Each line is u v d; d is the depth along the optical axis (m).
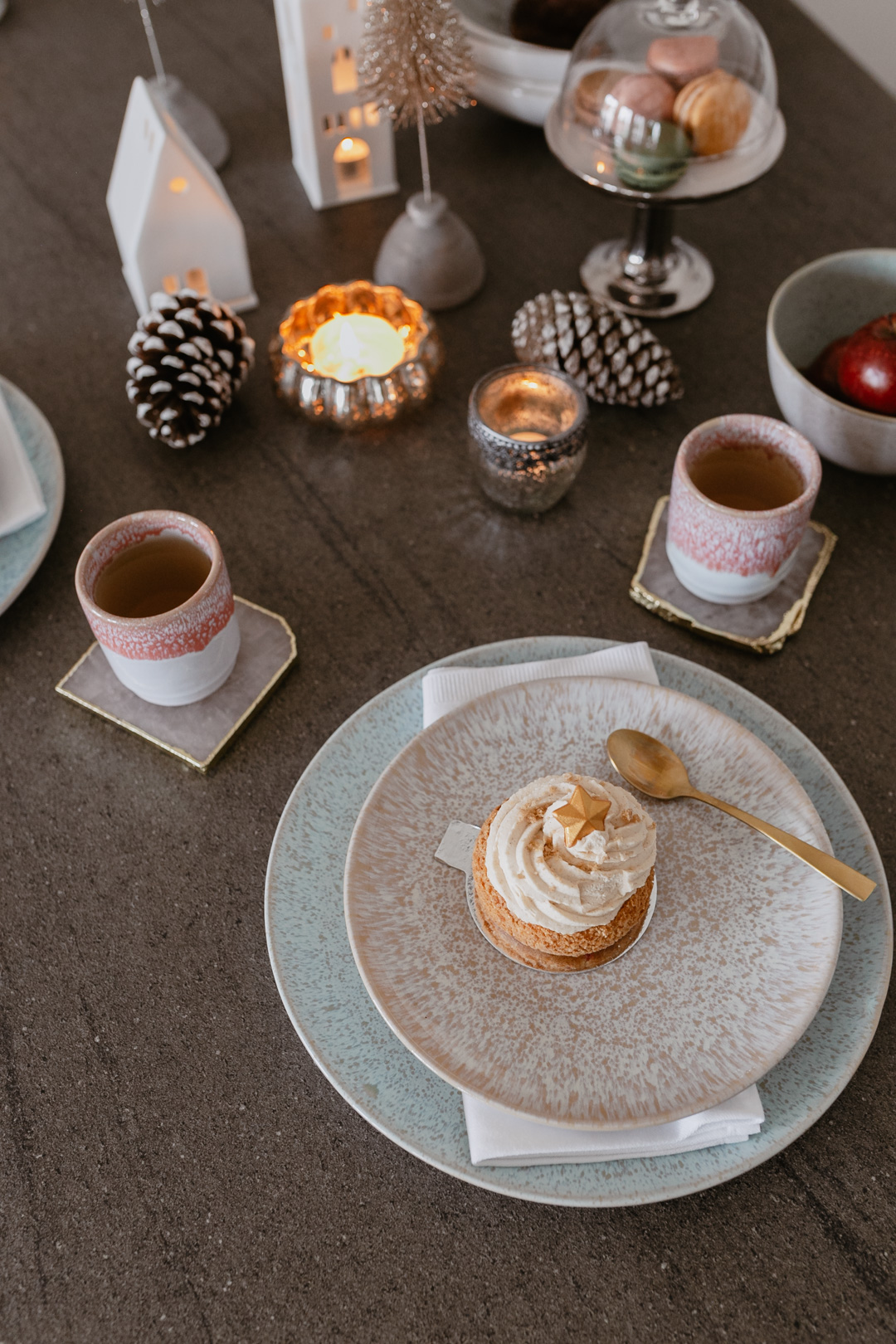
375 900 0.70
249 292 1.04
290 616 0.87
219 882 0.77
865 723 0.82
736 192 0.94
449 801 0.74
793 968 0.68
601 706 0.76
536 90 1.08
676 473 0.81
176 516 0.78
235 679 0.83
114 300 1.05
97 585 0.78
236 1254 0.67
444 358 0.98
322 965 0.71
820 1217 0.68
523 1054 0.66
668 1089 0.65
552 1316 0.66
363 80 1.00
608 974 0.69
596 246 1.08
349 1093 0.67
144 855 0.78
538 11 1.06
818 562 0.88
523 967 0.69
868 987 0.70
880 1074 0.71
